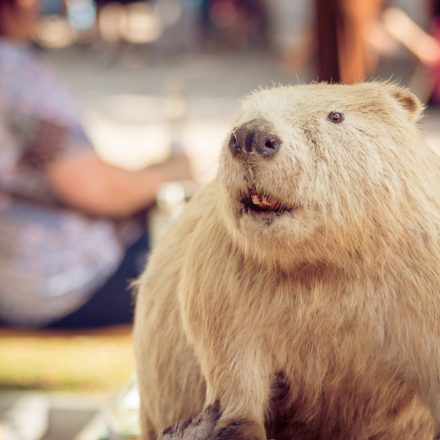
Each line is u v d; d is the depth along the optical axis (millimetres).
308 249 3912
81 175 6938
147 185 7168
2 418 7199
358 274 4035
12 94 6812
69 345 9680
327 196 3873
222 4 29719
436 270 4066
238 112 4250
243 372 4164
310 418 4352
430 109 16312
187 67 25875
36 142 6879
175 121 7711
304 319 4094
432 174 4227
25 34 7281
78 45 30375
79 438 7391
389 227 4008
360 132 4027
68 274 7211
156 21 30500
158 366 4734
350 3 8578
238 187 3756
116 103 20672
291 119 3955
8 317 7266
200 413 4328
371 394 4227
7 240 7078
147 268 4957
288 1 28312
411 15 20172
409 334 4090
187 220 4770
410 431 4344
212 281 4172
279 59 26516
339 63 8688
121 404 5633
